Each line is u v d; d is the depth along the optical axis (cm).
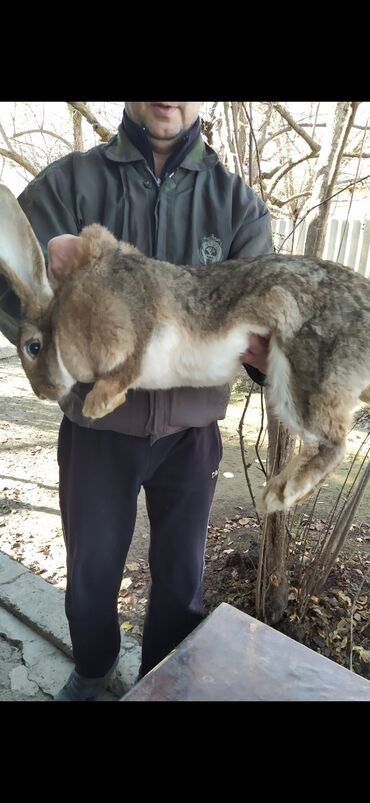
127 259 80
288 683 66
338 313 72
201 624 75
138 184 89
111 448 93
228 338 78
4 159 299
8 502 179
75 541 97
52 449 216
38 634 129
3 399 261
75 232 92
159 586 106
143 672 114
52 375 84
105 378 79
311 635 133
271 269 76
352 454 220
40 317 82
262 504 75
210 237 92
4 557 150
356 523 174
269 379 77
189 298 79
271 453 122
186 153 88
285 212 272
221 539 165
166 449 96
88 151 93
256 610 134
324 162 113
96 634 104
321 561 138
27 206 91
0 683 116
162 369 82
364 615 137
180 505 100
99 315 76
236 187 93
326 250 368
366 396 78
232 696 65
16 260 80
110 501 96
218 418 95
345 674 68
